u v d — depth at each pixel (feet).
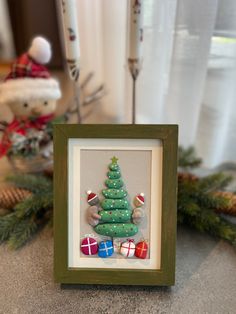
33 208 1.29
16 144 1.47
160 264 1.06
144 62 1.57
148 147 1.08
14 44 2.62
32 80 1.36
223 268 1.15
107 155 1.09
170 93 1.63
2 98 1.37
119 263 1.07
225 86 1.55
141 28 1.26
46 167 1.65
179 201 1.29
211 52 1.48
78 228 1.08
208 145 1.69
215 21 1.42
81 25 1.83
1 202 1.36
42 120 1.51
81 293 1.05
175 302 1.02
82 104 1.79
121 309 0.99
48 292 1.05
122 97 1.87
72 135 1.07
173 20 1.48
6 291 1.05
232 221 1.35
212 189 1.40
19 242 1.22
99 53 1.87
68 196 1.07
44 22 2.51
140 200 1.07
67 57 1.33
